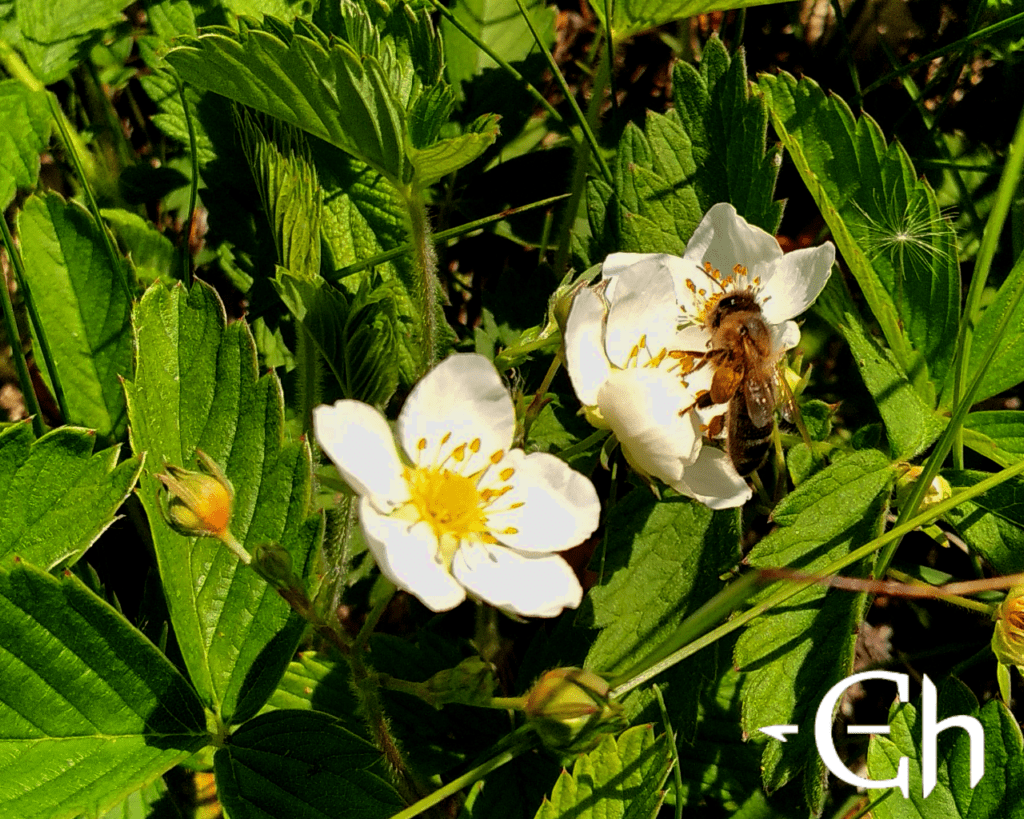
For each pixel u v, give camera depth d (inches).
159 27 9.0
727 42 10.0
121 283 8.2
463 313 9.5
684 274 8.2
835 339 9.3
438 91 8.0
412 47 8.6
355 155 8.0
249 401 7.7
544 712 7.2
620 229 8.6
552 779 8.1
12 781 7.3
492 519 7.4
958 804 7.9
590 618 8.0
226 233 9.1
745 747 8.4
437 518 7.3
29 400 8.3
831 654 7.9
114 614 7.4
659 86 10.0
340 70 7.7
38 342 8.2
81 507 7.5
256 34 7.6
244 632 7.6
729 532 8.0
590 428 8.5
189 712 7.5
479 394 7.4
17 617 7.3
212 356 7.7
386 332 8.0
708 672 8.0
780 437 8.5
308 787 7.5
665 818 8.4
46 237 8.2
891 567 8.8
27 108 8.7
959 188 9.5
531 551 7.4
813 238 9.7
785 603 7.9
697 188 8.6
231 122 9.1
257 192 9.1
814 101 8.8
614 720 7.2
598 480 8.8
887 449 9.0
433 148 7.8
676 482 7.6
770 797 8.4
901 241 8.6
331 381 8.6
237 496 7.6
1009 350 8.5
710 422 7.9
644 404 7.6
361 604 8.7
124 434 8.3
